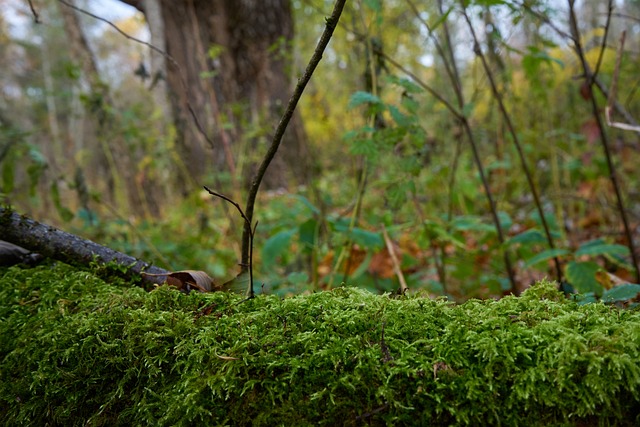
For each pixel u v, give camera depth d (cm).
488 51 263
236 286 124
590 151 296
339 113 422
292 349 90
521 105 346
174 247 302
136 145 398
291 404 83
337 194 428
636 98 330
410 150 210
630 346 77
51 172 299
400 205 207
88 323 101
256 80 631
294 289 208
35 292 121
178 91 441
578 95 339
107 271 130
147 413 90
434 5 269
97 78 400
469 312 96
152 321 99
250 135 348
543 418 78
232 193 387
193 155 411
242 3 603
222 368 88
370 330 92
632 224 328
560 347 80
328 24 95
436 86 371
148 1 450
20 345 106
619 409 75
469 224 233
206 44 555
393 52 302
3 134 233
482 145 418
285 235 213
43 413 99
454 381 80
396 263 201
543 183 380
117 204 513
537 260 174
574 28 187
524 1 189
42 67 1257
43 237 131
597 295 167
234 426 84
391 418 80
